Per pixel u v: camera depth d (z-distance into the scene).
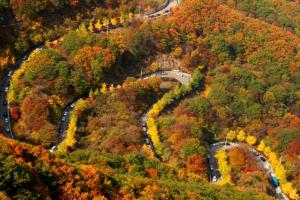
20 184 108.00
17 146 122.25
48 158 126.19
